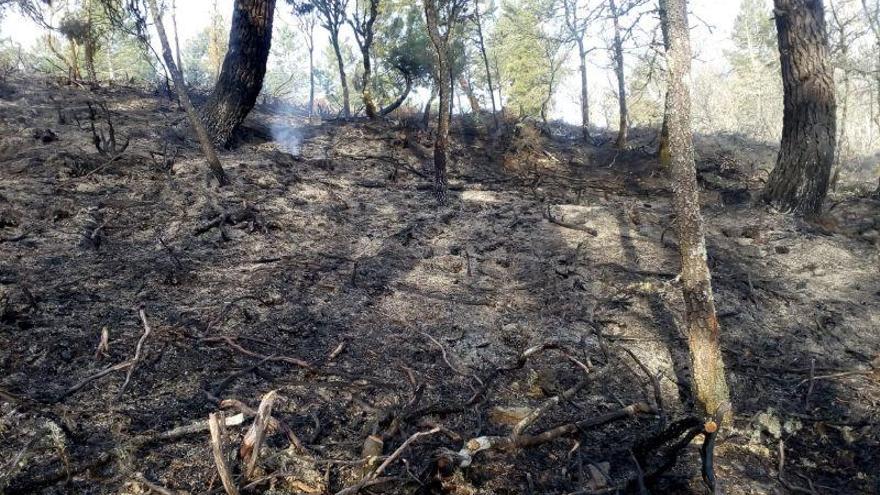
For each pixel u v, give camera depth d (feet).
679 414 13.82
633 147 45.70
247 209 19.84
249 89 27.71
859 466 12.51
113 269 15.49
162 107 32.53
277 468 9.99
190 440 10.45
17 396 10.57
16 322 12.64
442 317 16.57
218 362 12.88
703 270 12.75
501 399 13.61
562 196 29.84
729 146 49.16
